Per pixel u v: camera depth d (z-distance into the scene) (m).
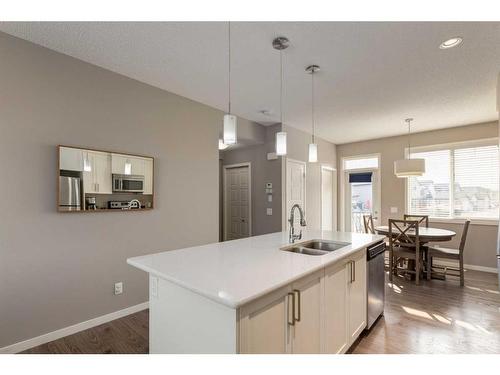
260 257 1.90
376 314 2.65
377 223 5.83
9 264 2.16
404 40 2.23
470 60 2.55
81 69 2.57
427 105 3.79
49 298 2.36
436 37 2.19
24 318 2.23
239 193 5.52
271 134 4.86
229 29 2.10
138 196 2.98
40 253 2.32
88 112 2.61
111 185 2.74
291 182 4.95
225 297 1.19
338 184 6.44
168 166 3.30
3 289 2.13
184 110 3.50
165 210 3.26
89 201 2.59
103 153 2.70
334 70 2.77
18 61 2.21
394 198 5.62
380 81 3.02
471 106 3.82
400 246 4.33
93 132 2.64
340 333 2.02
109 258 2.76
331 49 2.38
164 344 1.62
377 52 2.42
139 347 2.27
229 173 5.73
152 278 1.73
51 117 2.38
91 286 2.63
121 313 2.83
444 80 2.99
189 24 2.05
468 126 4.77
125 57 2.53
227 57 2.53
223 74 2.87
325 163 6.02
